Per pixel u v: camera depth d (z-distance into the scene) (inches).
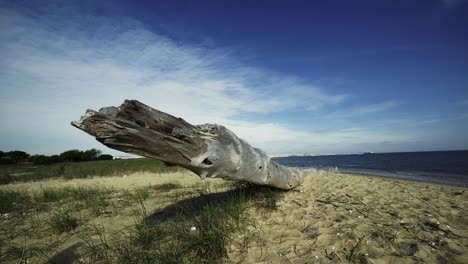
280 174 176.9
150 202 186.1
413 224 122.7
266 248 98.4
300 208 150.9
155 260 85.8
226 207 140.5
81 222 139.4
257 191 185.8
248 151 131.6
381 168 697.6
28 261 94.4
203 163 100.3
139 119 88.5
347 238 104.9
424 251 92.9
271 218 133.6
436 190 219.5
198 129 115.5
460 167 657.6
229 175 120.1
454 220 132.3
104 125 71.0
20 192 249.3
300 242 103.4
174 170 471.2
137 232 109.5
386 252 93.1
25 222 146.7
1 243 111.0
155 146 82.4
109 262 89.1
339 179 301.7
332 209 149.1
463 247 95.8
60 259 94.7
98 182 328.2
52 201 204.1
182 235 105.1
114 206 172.2
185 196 204.2
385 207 156.0
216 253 92.5
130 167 512.4
